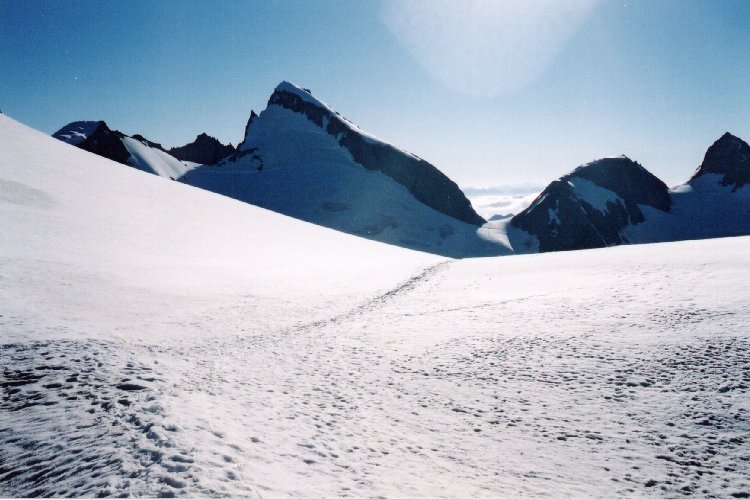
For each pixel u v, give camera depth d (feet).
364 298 88.22
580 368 41.04
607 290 68.95
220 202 242.58
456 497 21.12
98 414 27.58
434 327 61.77
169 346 52.44
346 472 22.49
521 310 65.10
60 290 72.28
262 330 63.67
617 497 22.50
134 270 99.35
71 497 17.51
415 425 31.30
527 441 28.78
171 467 19.25
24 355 42.09
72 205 144.87
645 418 31.24
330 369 45.62
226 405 30.86
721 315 48.60
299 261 152.25
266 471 20.51
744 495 22.81
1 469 21.62
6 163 158.51
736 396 32.60
